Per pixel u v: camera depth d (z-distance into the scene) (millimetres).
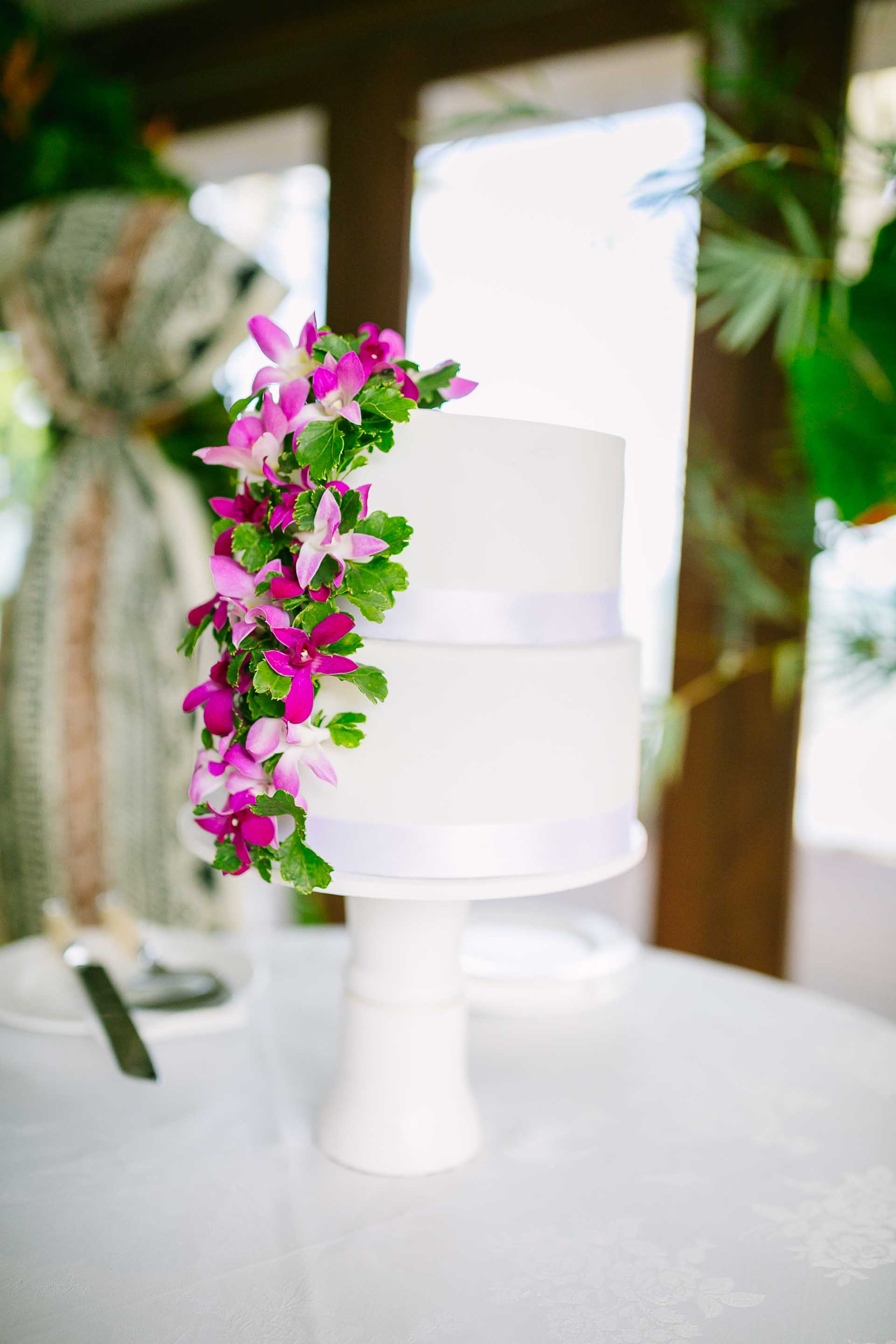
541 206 2023
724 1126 873
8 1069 916
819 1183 791
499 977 1055
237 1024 994
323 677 690
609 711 760
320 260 2590
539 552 741
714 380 2055
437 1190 765
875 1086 949
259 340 732
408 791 703
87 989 980
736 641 2078
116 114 2480
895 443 1606
